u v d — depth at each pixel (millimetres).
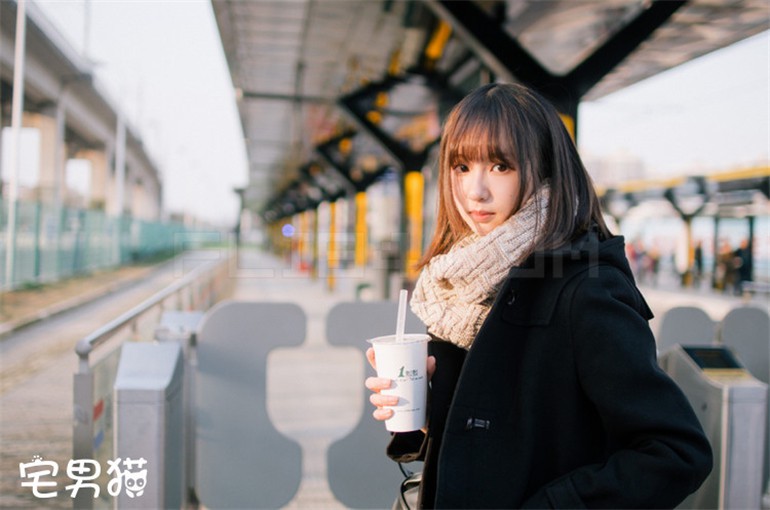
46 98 25953
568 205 1105
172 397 2350
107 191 40062
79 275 21375
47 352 9297
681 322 3773
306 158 21266
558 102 4645
